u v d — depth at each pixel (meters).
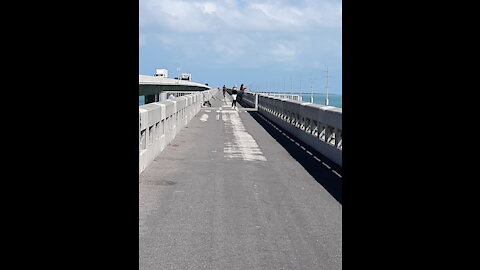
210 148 18.66
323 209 9.35
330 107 17.39
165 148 18.36
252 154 17.16
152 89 59.25
